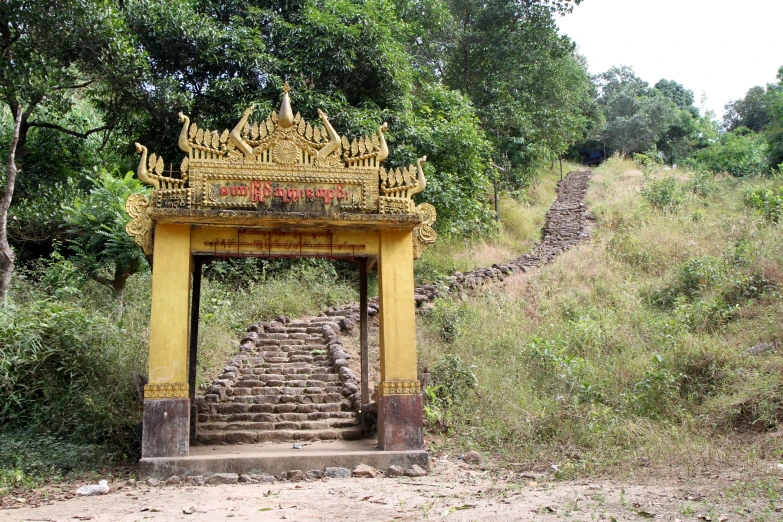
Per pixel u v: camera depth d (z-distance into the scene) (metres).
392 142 18.20
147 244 8.41
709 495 6.14
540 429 9.69
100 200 13.74
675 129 50.53
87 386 9.62
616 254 18.55
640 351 12.29
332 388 11.55
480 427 10.19
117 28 13.98
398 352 8.57
